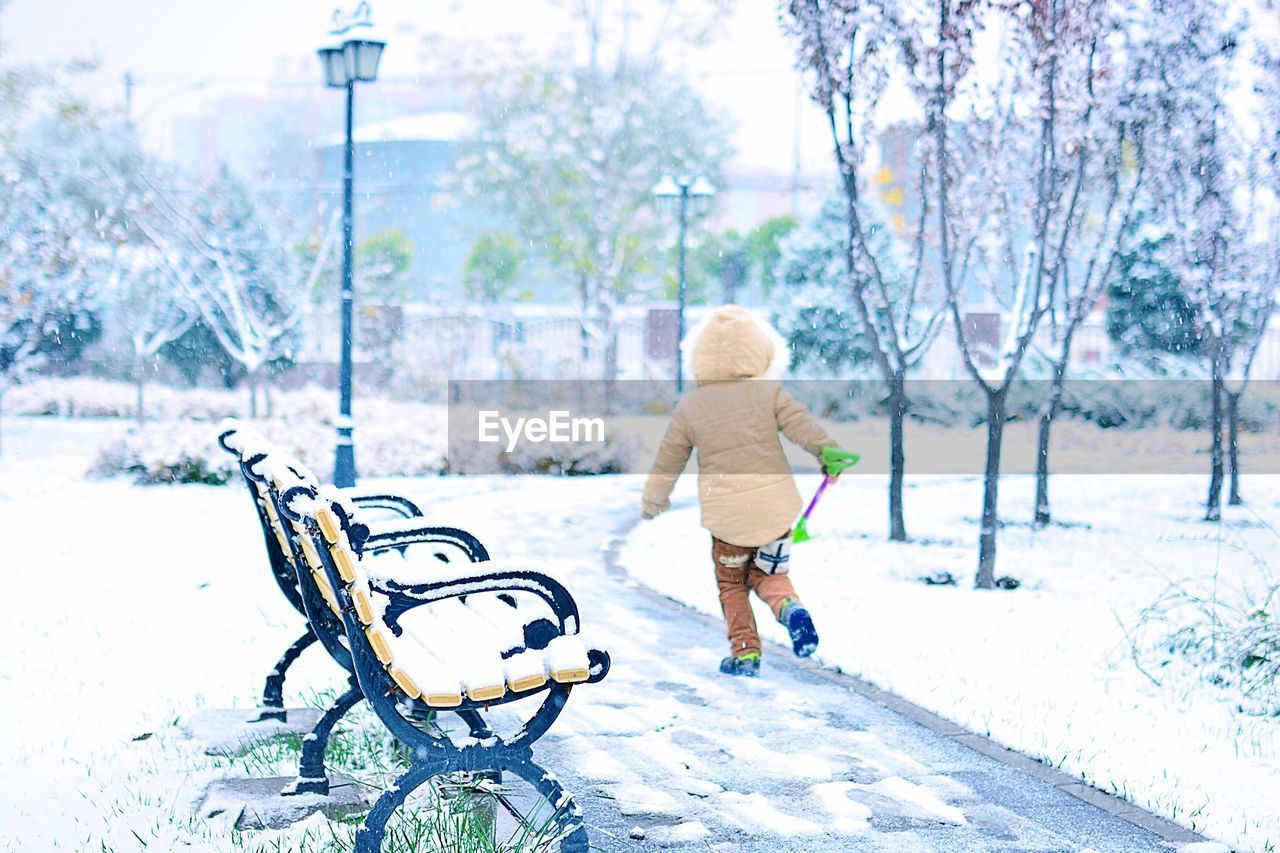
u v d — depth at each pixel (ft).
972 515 41.91
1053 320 39.06
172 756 14.11
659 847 12.03
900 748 15.61
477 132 116.26
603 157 103.30
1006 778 14.44
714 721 16.79
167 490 47.03
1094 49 30.27
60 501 43.01
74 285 63.05
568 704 17.51
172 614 23.27
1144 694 18.33
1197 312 39.78
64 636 21.22
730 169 156.04
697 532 38.06
